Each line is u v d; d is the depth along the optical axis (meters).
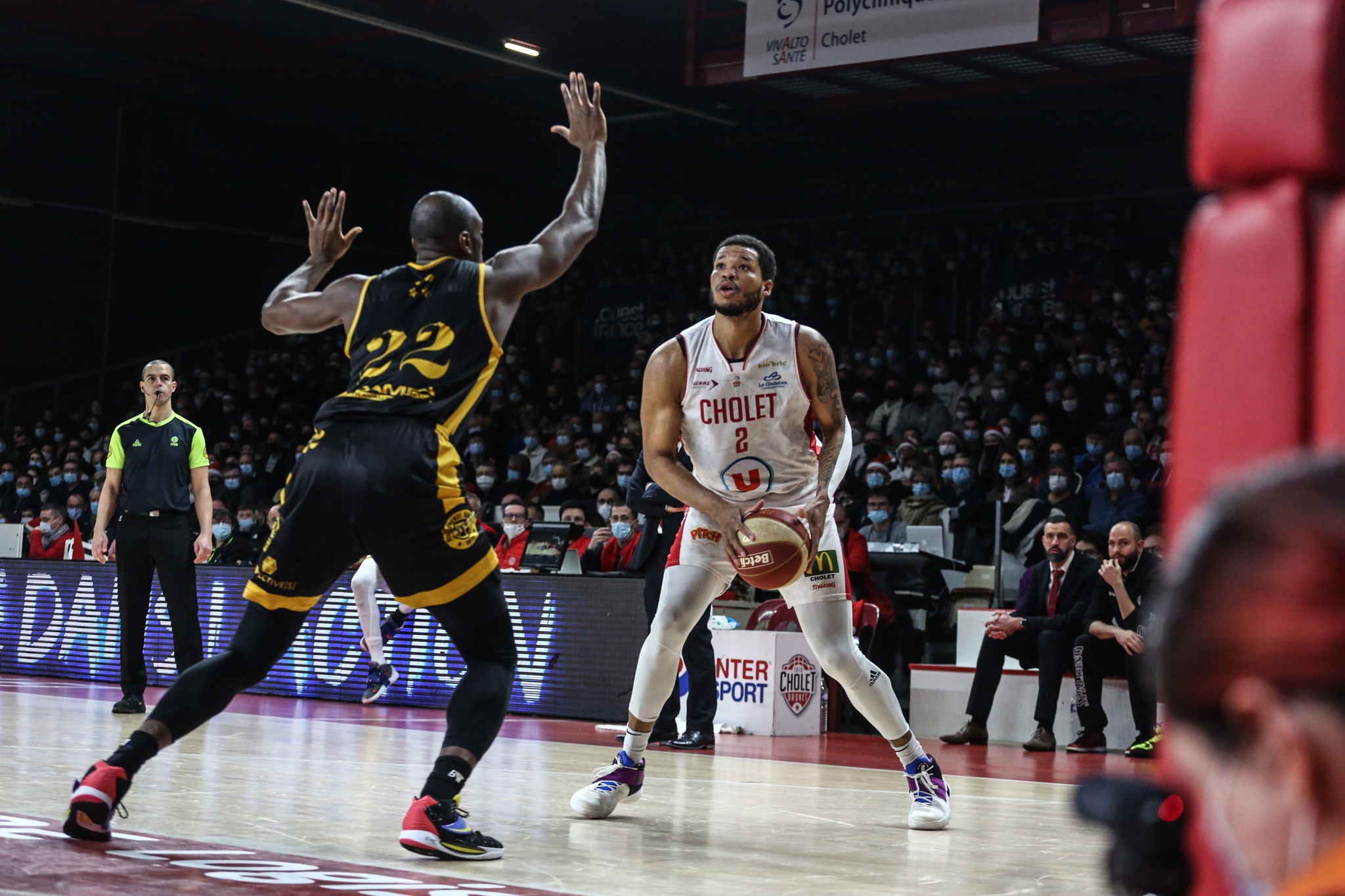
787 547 3.88
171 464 7.48
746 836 3.86
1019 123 21.55
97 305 22.58
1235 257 1.41
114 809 3.22
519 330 22.03
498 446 16.70
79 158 22.23
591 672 8.31
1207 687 0.50
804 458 4.26
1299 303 1.36
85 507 14.91
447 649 8.88
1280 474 0.51
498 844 3.28
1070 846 3.84
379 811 4.01
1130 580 7.64
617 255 23.92
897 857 3.56
